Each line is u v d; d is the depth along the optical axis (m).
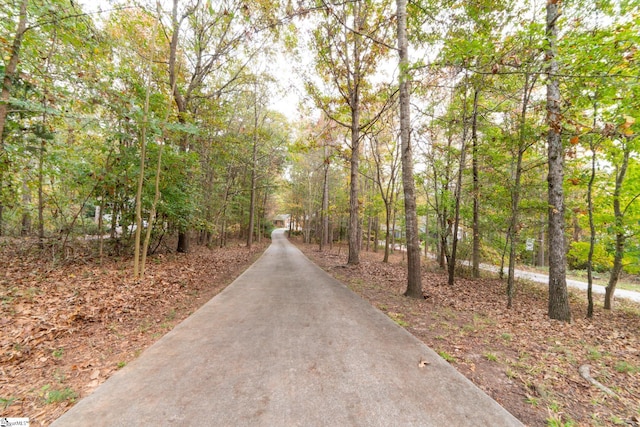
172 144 8.73
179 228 10.47
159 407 2.29
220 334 3.97
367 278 9.25
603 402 2.60
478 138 8.38
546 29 5.10
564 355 3.67
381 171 18.84
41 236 8.50
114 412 2.22
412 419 2.17
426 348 3.59
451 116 9.63
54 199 8.40
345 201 22.89
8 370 2.96
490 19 6.29
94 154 8.20
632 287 11.54
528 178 7.27
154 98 7.63
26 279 5.95
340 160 17.23
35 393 2.55
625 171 6.46
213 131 12.05
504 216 8.59
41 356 3.29
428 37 6.80
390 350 3.49
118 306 5.12
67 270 6.96
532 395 2.68
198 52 10.65
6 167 6.72
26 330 3.79
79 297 5.18
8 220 10.16
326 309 5.33
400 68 4.93
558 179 5.69
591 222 6.23
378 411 2.26
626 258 7.09
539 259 18.31
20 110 5.50
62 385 2.69
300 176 29.31
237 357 3.23
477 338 4.15
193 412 2.22
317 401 2.38
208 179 16.06
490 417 2.23
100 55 6.64
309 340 3.78
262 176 21.58
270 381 2.70
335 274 9.94
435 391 2.59
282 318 4.75
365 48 10.27
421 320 4.90
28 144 6.72
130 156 7.53
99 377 2.84
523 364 3.29
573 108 5.34
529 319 5.48
